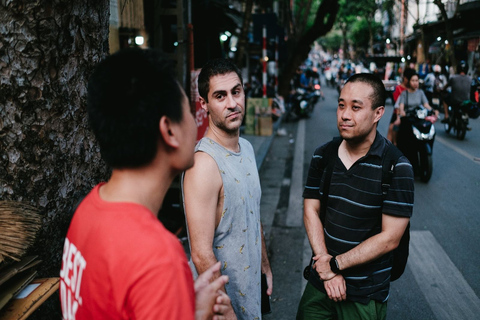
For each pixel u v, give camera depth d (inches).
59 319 69.4
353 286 76.7
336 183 78.7
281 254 165.5
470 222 186.9
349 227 77.2
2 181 61.8
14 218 54.6
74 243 37.9
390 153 74.7
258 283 73.5
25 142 62.2
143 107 34.9
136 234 33.5
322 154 82.7
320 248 79.6
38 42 60.9
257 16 615.2
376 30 1558.8
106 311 33.7
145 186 37.6
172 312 31.7
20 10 59.0
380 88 74.5
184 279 33.1
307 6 795.4
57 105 65.0
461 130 353.1
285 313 126.3
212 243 66.9
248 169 74.0
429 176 239.6
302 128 481.4
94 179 73.4
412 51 1206.9
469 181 244.8
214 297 39.2
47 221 65.2
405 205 72.6
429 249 163.0
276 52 647.1
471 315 122.6
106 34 75.2
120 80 35.4
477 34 675.4
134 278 31.9
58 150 66.1
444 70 718.5
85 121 70.5
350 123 73.7
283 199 235.1
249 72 782.5
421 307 126.9
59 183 67.0
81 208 38.8
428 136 237.5
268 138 401.7
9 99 60.6
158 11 231.3
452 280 141.0
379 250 72.9
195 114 198.1
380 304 78.3
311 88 602.2
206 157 66.1
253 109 417.1
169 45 263.3
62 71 65.3
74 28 66.1
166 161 38.0
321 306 84.0
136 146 35.6
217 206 67.1
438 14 901.2
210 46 355.6
